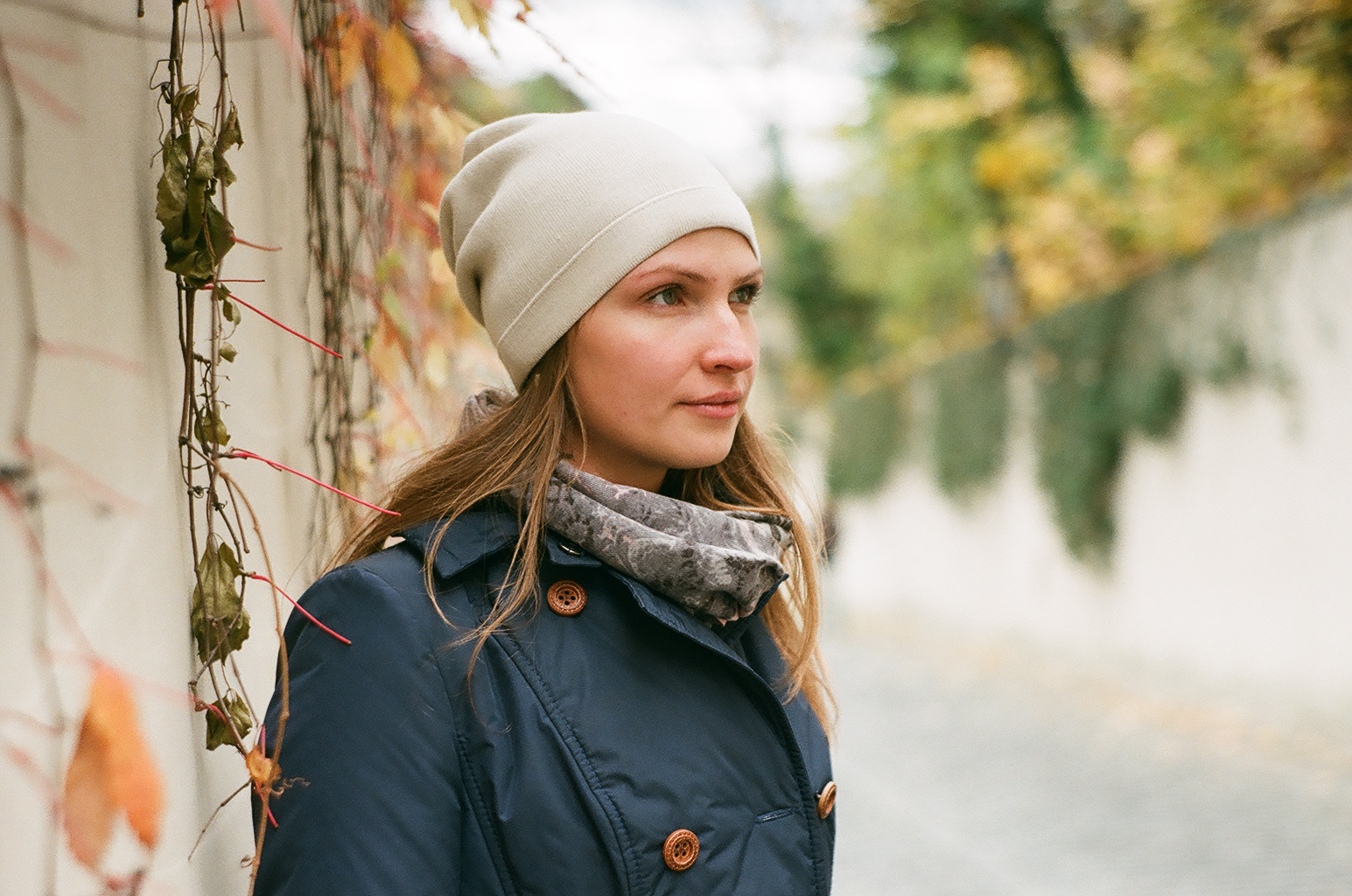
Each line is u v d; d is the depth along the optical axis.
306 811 1.08
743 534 1.30
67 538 1.00
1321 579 7.29
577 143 1.30
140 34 1.17
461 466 1.28
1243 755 6.84
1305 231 7.19
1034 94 10.58
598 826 1.12
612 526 1.21
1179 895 4.58
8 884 0.91
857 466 16.64
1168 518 8.92
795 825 1.26
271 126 1.52
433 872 1.07
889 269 13.90
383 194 1.88
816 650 1.57
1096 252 10.60
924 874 5.03
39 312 0.97
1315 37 7.87
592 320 1.27
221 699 1.17
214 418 1.14
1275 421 7.63
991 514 12.24
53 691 0.97
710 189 1.29
